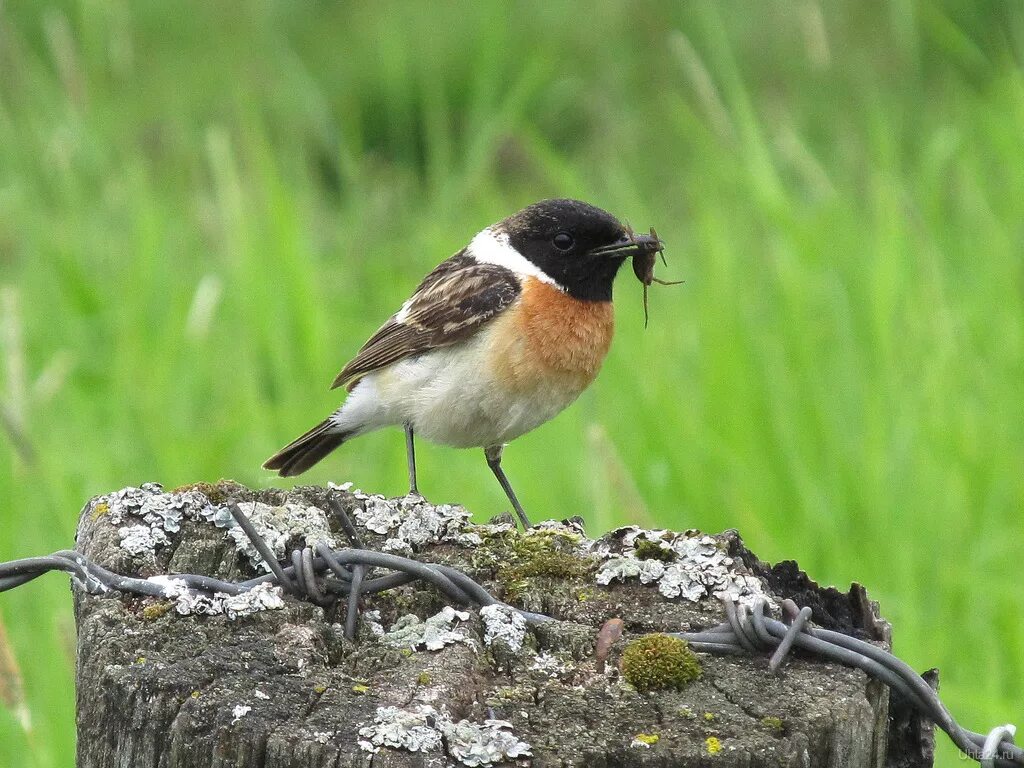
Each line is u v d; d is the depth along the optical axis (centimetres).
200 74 1953
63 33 1516
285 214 1395
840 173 1725
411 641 542
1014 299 1305
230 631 539
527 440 1253
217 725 484
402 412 962
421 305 947
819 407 1198
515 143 1872
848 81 1919
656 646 525
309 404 1304
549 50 2017
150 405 1255
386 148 1942
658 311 1455
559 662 536
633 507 1005
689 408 1238
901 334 1266
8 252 1645
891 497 1106
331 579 564
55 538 1127
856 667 534
